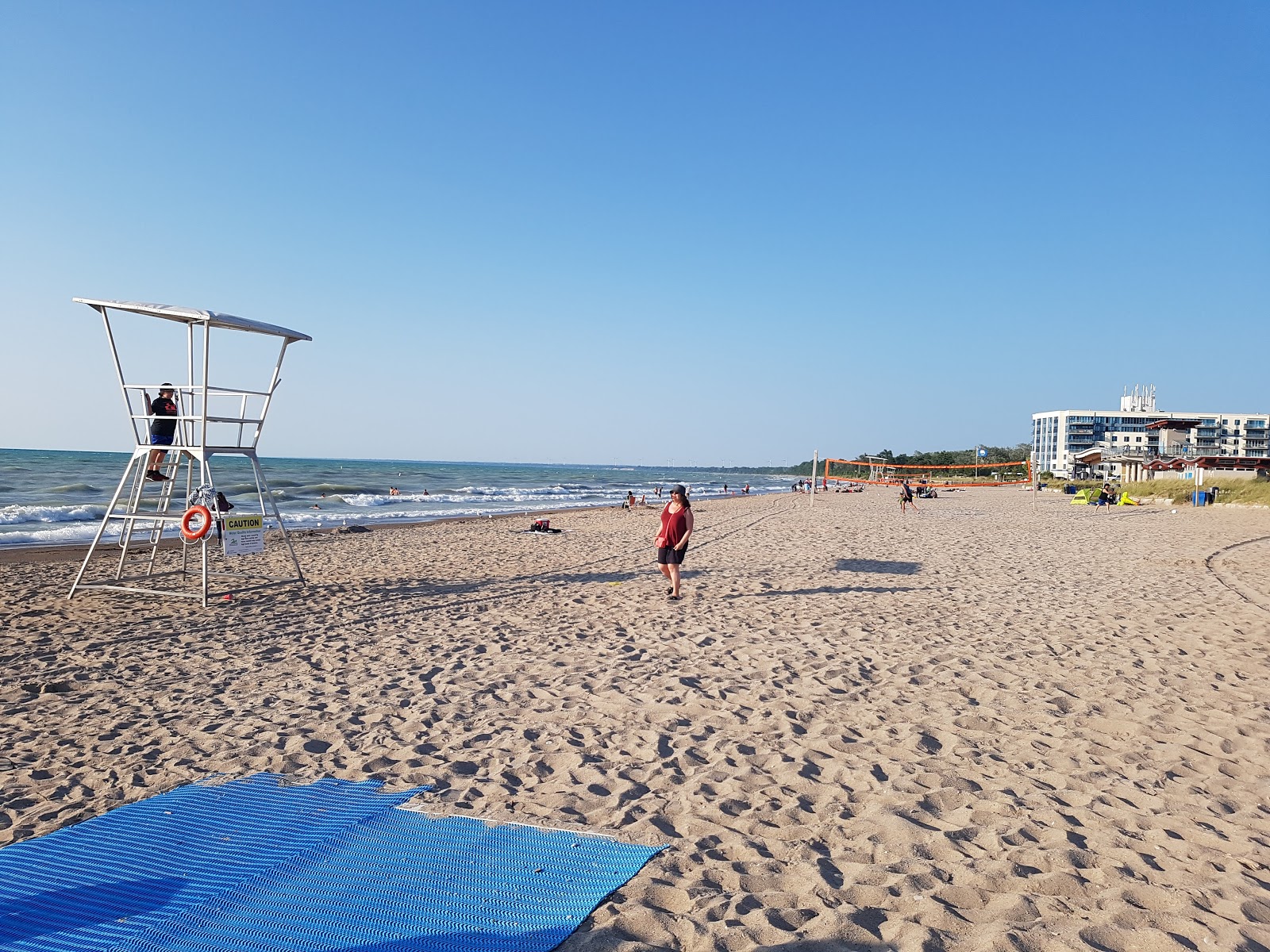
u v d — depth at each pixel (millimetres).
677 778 3824
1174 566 12203
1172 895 2727
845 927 2494
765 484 93312
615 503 38875
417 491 43719
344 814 3328
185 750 4141
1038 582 10484
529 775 3861
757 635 7184
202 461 8305
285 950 2344
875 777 3859
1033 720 4781
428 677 5699
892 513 27453
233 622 7551
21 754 4066
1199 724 4672
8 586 9391
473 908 2590
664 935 2457
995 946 2393
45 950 2350
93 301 8148
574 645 6750
